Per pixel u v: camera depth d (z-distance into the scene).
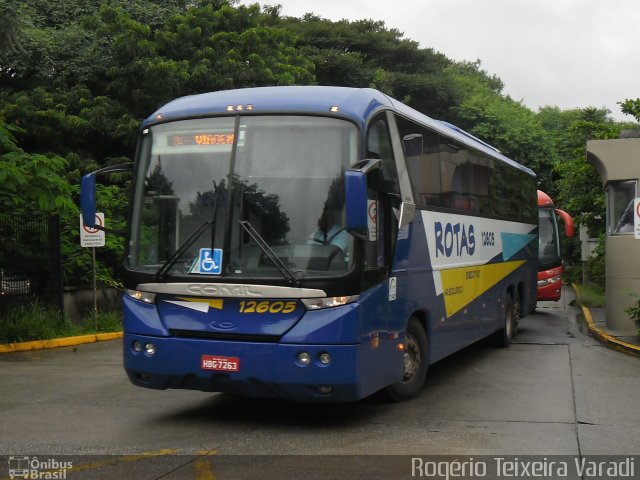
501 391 9.99
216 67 23.61
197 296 7.64
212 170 7.85
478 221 12.47
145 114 22.84
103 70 23.11
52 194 15.88
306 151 7.67
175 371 7.69
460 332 11.26
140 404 9.10
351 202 6.96
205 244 7.68
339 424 8.03
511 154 40.94
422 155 9.73
